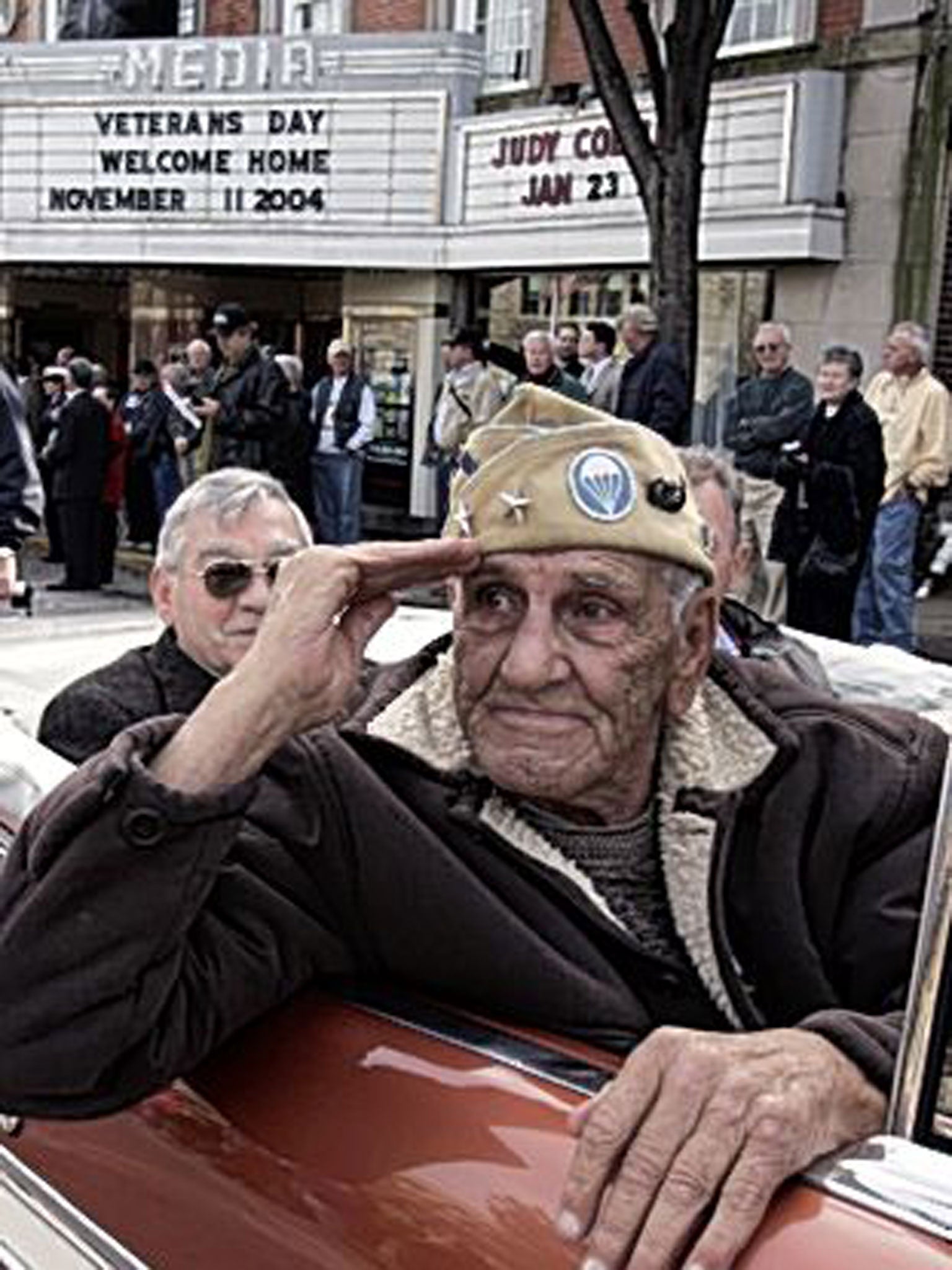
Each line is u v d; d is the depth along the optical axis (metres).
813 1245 1.32
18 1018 1.56
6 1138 1.97
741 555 3.32
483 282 15.27
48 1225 1.90
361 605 1.72
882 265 12.01
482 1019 1.74
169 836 1.54
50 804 1.59
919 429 7.88
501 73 14.86
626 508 1.79
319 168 15.54
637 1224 1.38
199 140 16.14
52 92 16.92
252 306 17.84
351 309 15.98
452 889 1.76
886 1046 1.52
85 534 11.40
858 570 7.29
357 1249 1.56
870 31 11.88
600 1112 1.44
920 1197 1.33
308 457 11.79
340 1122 1.63
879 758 2.04
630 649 1.81
